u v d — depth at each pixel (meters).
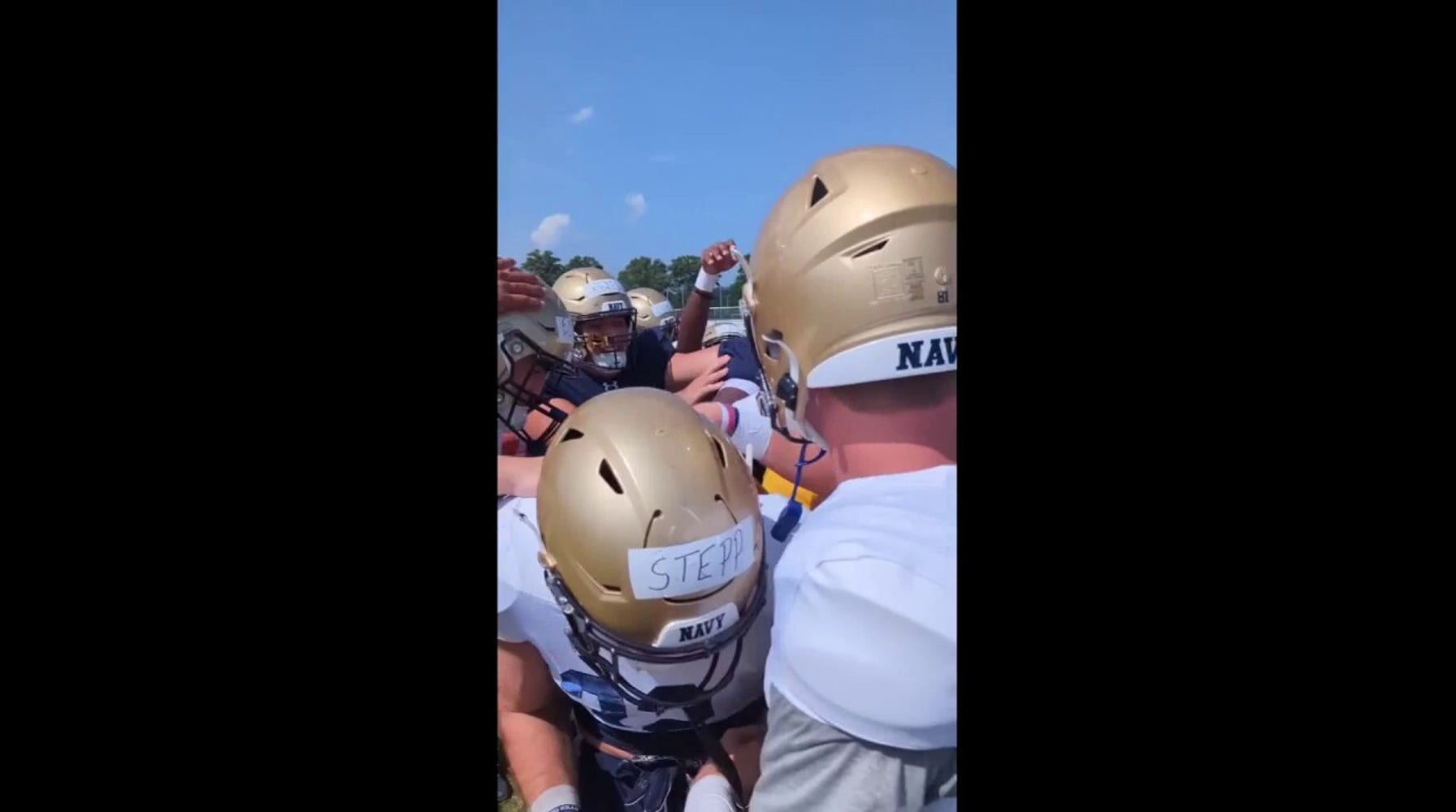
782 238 1.02
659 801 1.14
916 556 1.02
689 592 0.98
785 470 1.18
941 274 0.98
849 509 1.04
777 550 1.14
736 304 1.18
